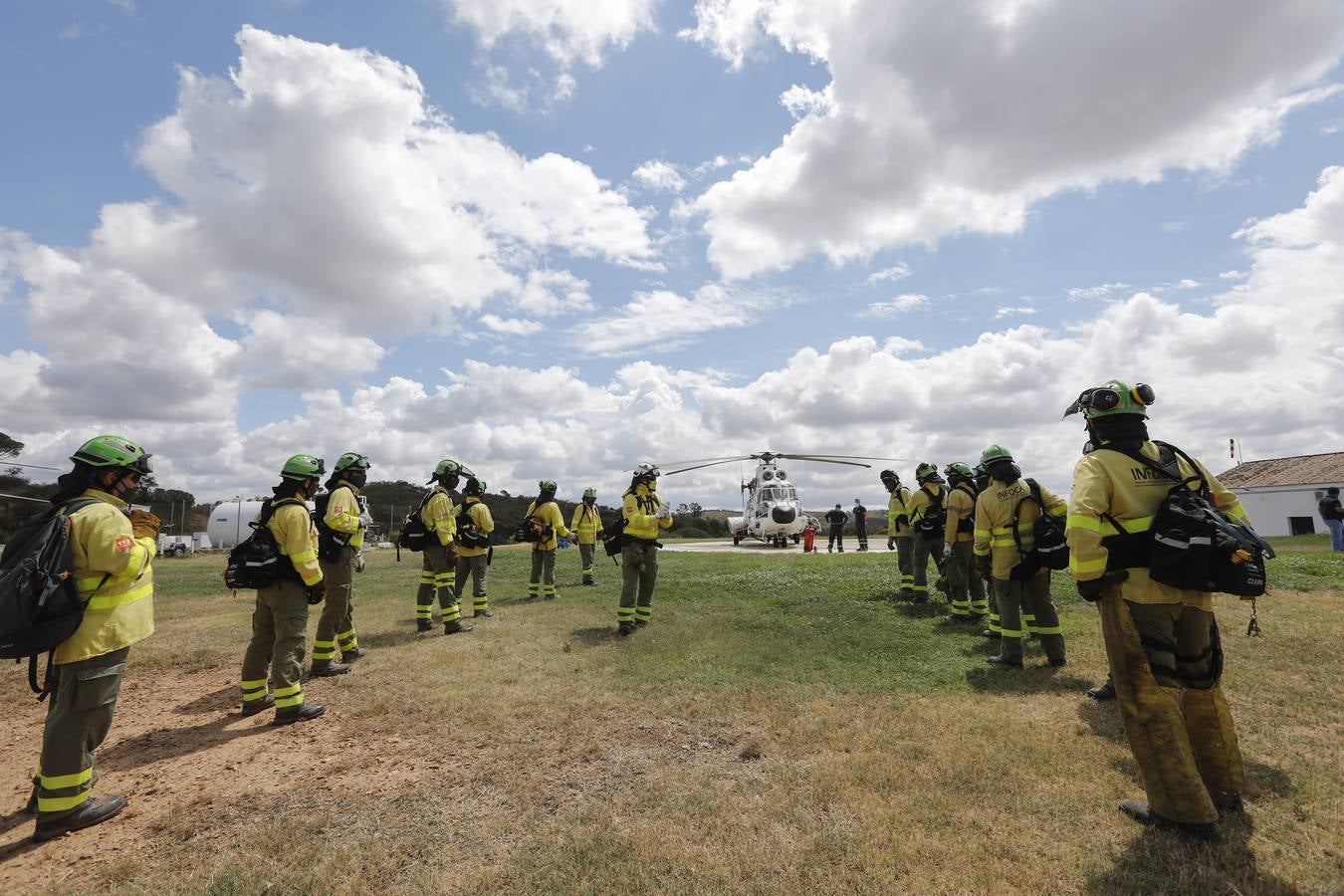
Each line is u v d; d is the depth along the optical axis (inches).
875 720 176.6
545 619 349.4
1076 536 120.0
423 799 138.0
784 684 213.5
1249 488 1189.1
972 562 317.4
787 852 112.0
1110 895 98.0
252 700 208.1
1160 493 120.0
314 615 402.3
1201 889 98.5
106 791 150.1
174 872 112.9
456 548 344.2
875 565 540.1
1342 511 558.3
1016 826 118.6
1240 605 313.9
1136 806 121.8
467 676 231.6
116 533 135.9
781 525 942.4
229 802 140.5
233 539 1571.1
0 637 121.7
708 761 154.3
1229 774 121.2
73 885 110.1
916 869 106.0
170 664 278.7
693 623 320.2
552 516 452.8
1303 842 110.5
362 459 265.9
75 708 132.6
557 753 160.9
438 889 104.4
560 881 105.3
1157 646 116.9
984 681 214.7
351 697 215.3
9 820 137.9
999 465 232.8
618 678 223.8
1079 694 197.8
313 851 117.0
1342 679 198.1
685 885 103.3
